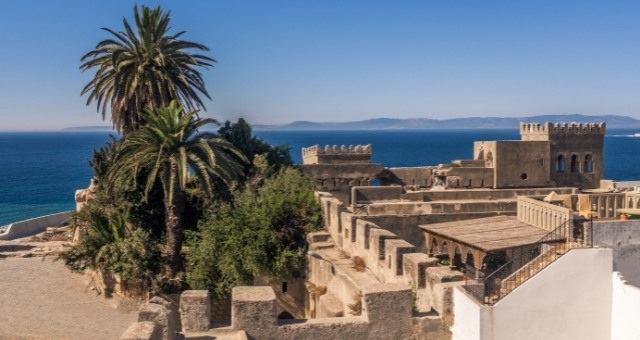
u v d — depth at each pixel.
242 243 35.34
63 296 40.31
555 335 19.56
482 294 18.75
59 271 45.56
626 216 31.81
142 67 44.88
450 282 19.41
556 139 60.91
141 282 38.69
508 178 59.47
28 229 63.91
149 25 45.94
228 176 38.97
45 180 160.75
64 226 66.19
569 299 19.61
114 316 37.44
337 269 29.03
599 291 19.84
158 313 14.99
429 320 18.12
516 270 21.83
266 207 37.44
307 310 32.94
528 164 59.88
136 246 39.38
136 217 43.41
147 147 38.25
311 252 34.72
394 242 25.64
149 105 45.06
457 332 18.62
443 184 59.41
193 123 39.56
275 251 35.16
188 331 16.30
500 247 29.20
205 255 36.19
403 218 43.12
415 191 53.16
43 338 33.53
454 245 32.31
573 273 19.62
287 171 47.22
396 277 24.59
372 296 17.02
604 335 19.91
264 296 16.47
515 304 19.05
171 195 37.31
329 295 29.12
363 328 16.94
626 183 72.00
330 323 16.80
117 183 41.38
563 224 24.83
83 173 183.25
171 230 39.47
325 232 37.72
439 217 43.62
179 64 47.41
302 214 38.09
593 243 24.22
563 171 61.53
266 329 16.34
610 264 19.80
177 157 37.84
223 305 35.97
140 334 13.34
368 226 30.22
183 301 16.25
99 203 43.56
